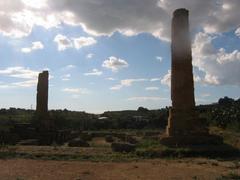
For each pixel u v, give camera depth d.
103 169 22.16
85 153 29.03
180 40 32.50
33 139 44.31
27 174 20.05
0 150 30.03
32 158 26.81
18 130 46.56
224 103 94.25
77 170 21.67
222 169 22.39
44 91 50.34
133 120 93.94
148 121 91.00
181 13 32.72
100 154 28.77
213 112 67.12
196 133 31.22
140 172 21.14
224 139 36.12
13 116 83.75
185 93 32.19
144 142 34.09
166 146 30.70
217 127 55.38
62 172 20.89
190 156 28.47
